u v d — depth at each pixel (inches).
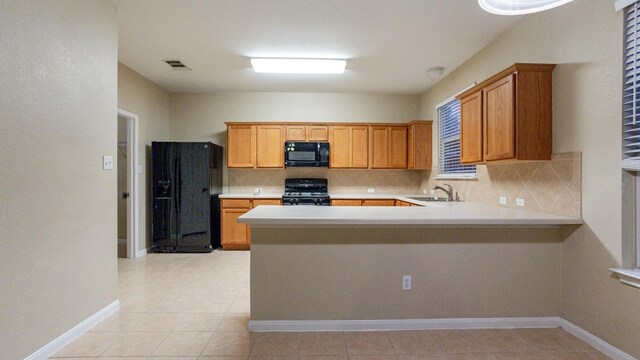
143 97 181.8
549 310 96.3
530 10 64.6
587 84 86.0
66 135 85.4
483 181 136.3
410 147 203.3
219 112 216.2
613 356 79.1
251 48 141.1
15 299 70.9
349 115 219.1
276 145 204.1
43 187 78.2
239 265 161.0
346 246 93.7
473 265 95.2
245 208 196.7
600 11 82.2
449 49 140.3
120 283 133.7
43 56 78.4
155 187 185.0
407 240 94.3
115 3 105.2
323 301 93.7
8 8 69.9
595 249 84.5
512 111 97.2
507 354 81.2
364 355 80.3
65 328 84.4
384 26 120.5
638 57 74.0
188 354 80.3
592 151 84.8
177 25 120.0
